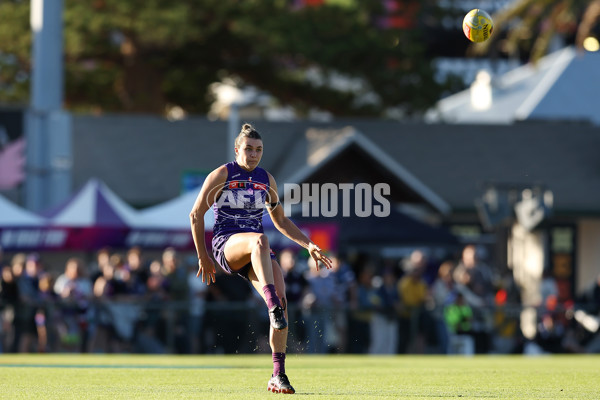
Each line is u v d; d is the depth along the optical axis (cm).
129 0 11769
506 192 7400
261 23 12556
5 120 10081
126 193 10900
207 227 6419
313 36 12950
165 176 11156
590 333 6512
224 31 12725
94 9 12075
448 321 6275
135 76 13350
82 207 6775
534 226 7325
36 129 9869
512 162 12031
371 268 6400
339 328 6138
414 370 3441
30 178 9912
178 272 6250
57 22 9862
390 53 13700
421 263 6600
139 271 6519
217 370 3338
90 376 2978
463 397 2386
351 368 3691
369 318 6194
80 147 11281
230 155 11488
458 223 11619
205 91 14650
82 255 8412
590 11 11119
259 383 2778
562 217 11688
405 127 12325
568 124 13188
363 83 14138
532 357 5778
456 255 9306
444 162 11900
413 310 6262
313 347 6091
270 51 12662
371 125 12244
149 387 2617
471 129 12444
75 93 14100
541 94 15062
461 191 11525
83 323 5897
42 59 9825
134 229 6906
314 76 14025
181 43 12212
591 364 4241
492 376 3111
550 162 12094
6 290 5878
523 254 7575
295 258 6975
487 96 15988
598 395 2477
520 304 6706
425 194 10719
